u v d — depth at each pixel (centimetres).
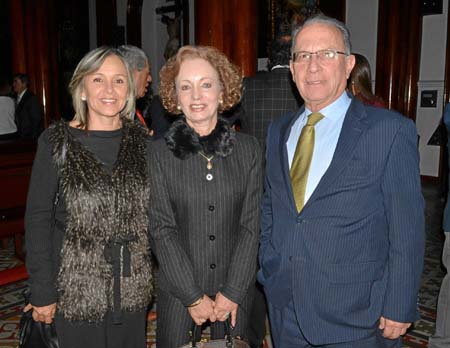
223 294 208
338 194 182
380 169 179
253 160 213
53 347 205
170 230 209
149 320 355
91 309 195
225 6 389
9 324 354
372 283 186
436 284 427
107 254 195
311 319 188
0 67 1138
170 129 210
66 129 197
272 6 925
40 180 196
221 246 210
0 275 334
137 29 1156
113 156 202
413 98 845
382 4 833
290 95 278
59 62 1209
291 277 192
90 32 1249
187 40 1039
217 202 206
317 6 902
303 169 192
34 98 727
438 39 812
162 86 214
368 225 182
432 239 547
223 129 210
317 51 186
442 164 799
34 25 872
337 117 192
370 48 873
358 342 188
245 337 223
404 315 180
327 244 183
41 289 198
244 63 393
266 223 211
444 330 293
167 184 207
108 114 200
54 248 200
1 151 454
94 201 191
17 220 445
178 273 205
